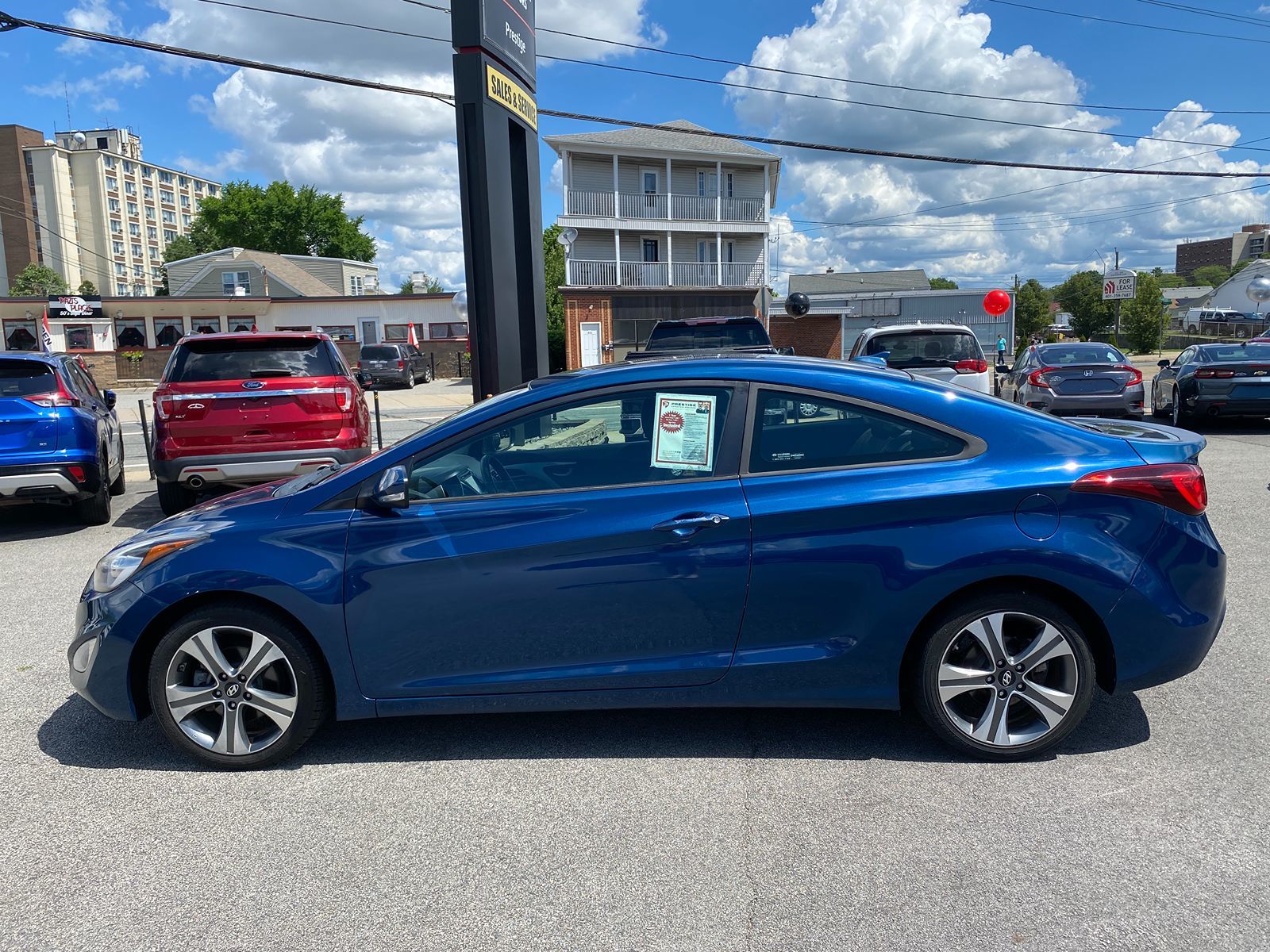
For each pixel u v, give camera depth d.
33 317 41.31
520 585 3.51
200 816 3.29
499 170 10.29
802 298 19.55
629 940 2.54
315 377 8.33
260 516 3.64
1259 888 2.71
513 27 10.70
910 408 3.59
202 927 2.64
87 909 2.74
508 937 2.57
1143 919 2.58
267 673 3.63
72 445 8.34
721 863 2.91
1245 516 7.93
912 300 40.66
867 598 3.47
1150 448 3.60
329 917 2.68
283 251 69.62
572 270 40.84
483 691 3.58
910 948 2.48
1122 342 66.94
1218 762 3.52
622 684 3.56
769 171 44.50
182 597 3.53
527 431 3.65
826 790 3.37
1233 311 62.03
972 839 3.01
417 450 3.65
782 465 3.55
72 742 3.96
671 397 3.62
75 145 127.69
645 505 3.51
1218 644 4.86
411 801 3.36
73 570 7.24
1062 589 3.48
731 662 3.54
